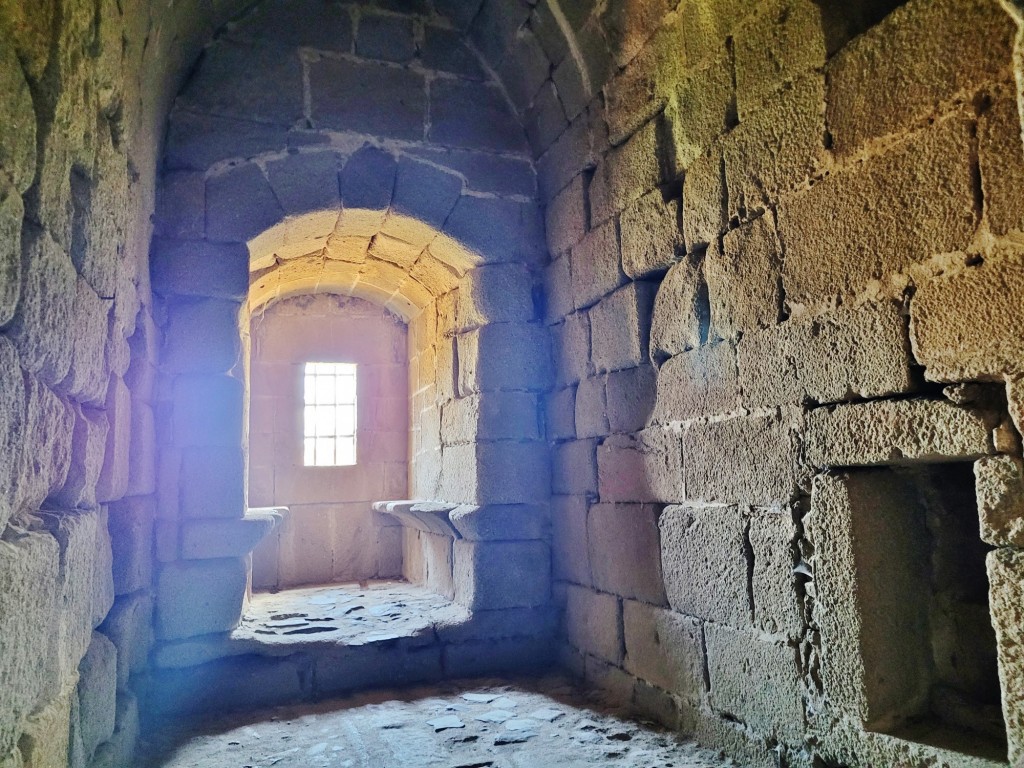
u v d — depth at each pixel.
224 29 3.86
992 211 1.84
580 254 3.85
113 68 2.26
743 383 2.66
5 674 1.40
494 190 4.25
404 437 6.52
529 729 3.07
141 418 3.14
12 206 1.45
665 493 3.11
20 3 1.51
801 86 2.45
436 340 5.18
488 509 4.05
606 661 3.54
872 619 2.19
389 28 4.14
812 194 2.38
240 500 3.67
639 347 3.30
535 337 4.21
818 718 2.31
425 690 3.71
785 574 2.44
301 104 3.94
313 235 4.29
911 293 2.06
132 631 3.04
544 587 4.09
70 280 1.86
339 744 2.96
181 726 3.24
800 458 2.41
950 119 1.96
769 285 2.55
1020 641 1.75
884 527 2.26
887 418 2.12
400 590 5.41
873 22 2.36
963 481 2.27
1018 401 1.78
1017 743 1.73
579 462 3.85
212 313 3.69
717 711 2.76
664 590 3.09
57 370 1.79
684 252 3.04
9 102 1.44
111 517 2.94
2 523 1.42
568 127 3.98
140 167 3.01
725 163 2.78
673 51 3.11
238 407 3.72
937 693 2.23
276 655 3.64
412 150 4.12
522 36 3.96
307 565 6.15
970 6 1.92
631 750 2.79
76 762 1.99
